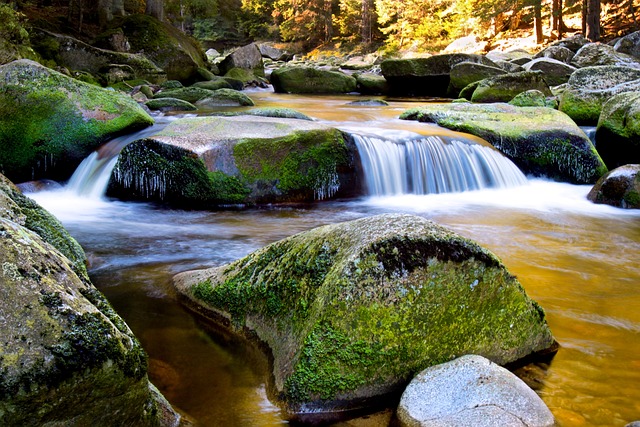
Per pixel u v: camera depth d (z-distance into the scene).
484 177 8.44
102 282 4.37
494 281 3.04
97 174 7.67
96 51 17.88
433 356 2.86
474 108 10.27
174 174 7.14
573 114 11.48
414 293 2.84
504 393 2.50
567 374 3.06
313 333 2.71
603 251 5.57
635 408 2.75
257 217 6.80
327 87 21.47
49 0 24.16
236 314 3.42
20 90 8.05
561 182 8.88
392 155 8.02
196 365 3.07
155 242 5.61
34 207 3.80
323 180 7.51
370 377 2.73
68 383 1.76
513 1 30.42
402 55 37.47
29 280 1.85
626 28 28.86
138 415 2.12
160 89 17.73
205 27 51.97
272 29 52.25
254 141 7.22
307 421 2.61
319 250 3.09
